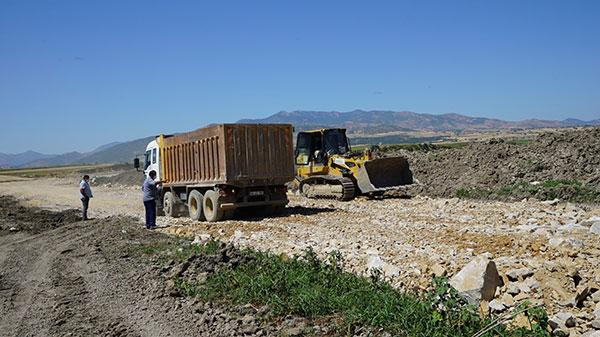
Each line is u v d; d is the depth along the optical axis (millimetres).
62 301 6863
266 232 12055
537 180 17938
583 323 5102
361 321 5473
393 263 7871
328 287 6703
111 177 52281
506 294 5789
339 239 10484
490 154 21500
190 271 7805
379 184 19062
